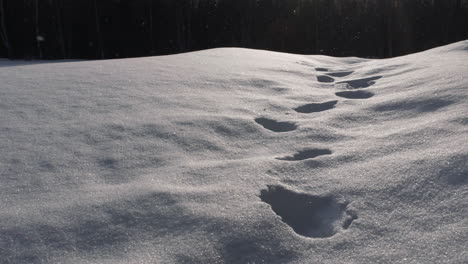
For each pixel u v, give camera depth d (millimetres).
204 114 2543
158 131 2256
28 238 1311
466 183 1359
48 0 13727
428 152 1642
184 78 3523
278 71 3975
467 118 1902
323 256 1171
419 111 2236
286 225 1328
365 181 1547
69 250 1257
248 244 1234
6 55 13633
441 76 2814
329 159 1800
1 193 1614
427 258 1074
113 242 1288
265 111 2643
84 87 3238
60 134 2242
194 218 1371
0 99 2922
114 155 1969
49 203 1527
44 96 2990
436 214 1253
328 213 1446
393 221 1277
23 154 1987
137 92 3068
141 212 1434
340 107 2641
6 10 13414
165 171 1776
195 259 1181
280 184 1604
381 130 2076
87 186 1668
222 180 1649
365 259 1123
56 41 14016
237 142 2139
